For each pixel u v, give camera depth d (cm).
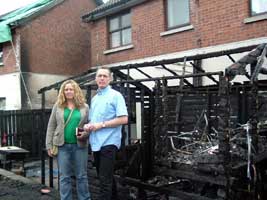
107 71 536
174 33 1219
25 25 1678
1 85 1764
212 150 651
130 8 1403
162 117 680
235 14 1047
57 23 1798
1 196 716
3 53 1752
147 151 755
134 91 802
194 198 616
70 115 552
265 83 820
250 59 566
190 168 622
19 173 1155
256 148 585
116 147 526
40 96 1717
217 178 570
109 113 526
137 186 713
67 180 562
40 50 1730
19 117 1509
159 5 1278
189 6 1178
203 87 934
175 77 651
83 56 1900
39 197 708
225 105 546
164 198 778
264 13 989
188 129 928
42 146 1294
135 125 1215
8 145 1473
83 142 558
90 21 1573
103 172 518
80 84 920
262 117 803
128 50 1405
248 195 570
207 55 738
